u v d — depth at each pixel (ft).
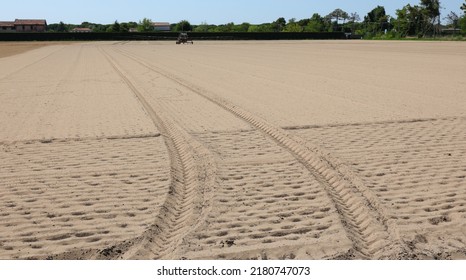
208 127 33.50
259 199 19.85
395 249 15.48
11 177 22.95
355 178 22.06
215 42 248.32
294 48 164.14
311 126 33.19
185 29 407.44
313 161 25.04
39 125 34.63
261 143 28.76
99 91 53.26
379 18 386.73
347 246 15.80
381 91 50.55
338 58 106.42
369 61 95.04
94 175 23.17
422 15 296.30
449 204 19.13
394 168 23.71
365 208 18.76
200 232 16.85
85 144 28.96
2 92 52.80
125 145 28.63
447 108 39.73
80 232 17.13
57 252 15.71
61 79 66.23
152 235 16.87
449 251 15.39
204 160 25.23
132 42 258.16
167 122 35.60
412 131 31.60
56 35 289.94
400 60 96.27
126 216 18.42
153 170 23.79
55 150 27.63
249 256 15.37
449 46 160.04
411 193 20.36
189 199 20.13
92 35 293.23
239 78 66.08
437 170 23.40
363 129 32.22
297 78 64.90
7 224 17.87
